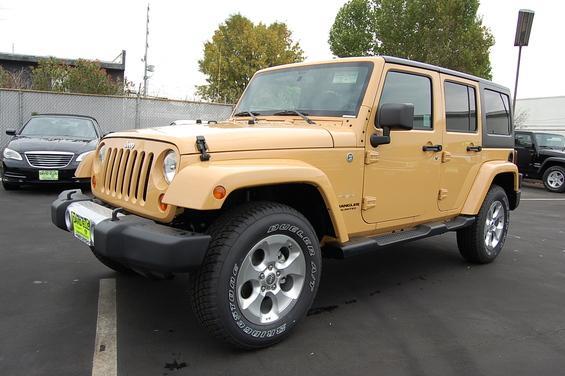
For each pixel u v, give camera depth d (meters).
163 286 4.14
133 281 4.25
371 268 5.01
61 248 5.20
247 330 2.91
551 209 10.03
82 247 5.25
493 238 5.36
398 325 3.54
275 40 26.73
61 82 17.17
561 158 13.46
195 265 2.67
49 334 3.19
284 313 3.12
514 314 3.83
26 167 8.35
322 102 3.91
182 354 2.98
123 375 2.71
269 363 2.90
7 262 4.68
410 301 4.06
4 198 8.07
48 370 2.73
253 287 2.99
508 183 5.70
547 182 13.80
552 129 29.62
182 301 3.83
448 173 4.57
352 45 22.67
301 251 3.16
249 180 2.76
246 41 26.30
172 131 3.10
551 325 3.62
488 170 5.02
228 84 26.25
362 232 3.76
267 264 3.02
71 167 8.49
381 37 21.55
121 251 2.79
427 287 4.45
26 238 5.57
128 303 3.77
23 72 21.98
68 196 3.73
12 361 2.82
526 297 4.25
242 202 3.17
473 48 19.12
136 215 3.09
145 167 3.02
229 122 3.97
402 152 3.97
